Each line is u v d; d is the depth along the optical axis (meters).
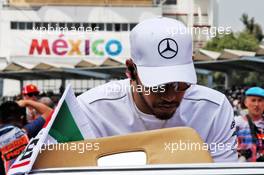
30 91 11.79
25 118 8.78
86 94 4.37
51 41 63.34
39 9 72.06
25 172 3.07
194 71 3.82
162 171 2.91
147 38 3.78
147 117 4.21
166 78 3.71
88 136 3.91
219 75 64.00
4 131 6.74
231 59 26.48
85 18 70.81
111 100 4.25
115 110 4.27
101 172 2.94
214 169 2.91
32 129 7.90
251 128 9.14
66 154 3.36
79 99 4.36
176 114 4.23
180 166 2.93
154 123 4.23
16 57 70.25
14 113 7.74
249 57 26.30
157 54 3.75
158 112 4.07
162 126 4.27
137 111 4.21
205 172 2.89
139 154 3.49
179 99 3.95
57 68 36.38
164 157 3.49
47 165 3.32
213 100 4.38
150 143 3.52
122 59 33.72
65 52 58.88
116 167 2.95
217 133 4.44
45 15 71.44
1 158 6.75
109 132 4.30
